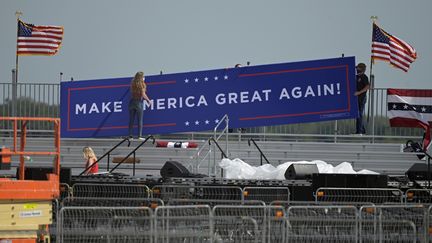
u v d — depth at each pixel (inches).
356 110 2704.2
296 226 1750.7
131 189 2026.3
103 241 1727.4
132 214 1834.4
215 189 2034.9
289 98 2714.1
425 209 1759.4
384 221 1722.4
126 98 2709.2
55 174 1692.9
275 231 1740.9
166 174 2156.7
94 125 2701.8
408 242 1770.4
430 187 2149.4
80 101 2701.8
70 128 2696.9
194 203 1961.1
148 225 1711.4
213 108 2726.4
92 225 1742.1
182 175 2144.4
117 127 2706.7
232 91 2723.9
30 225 1614.2
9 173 2498.8
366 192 2038.6
